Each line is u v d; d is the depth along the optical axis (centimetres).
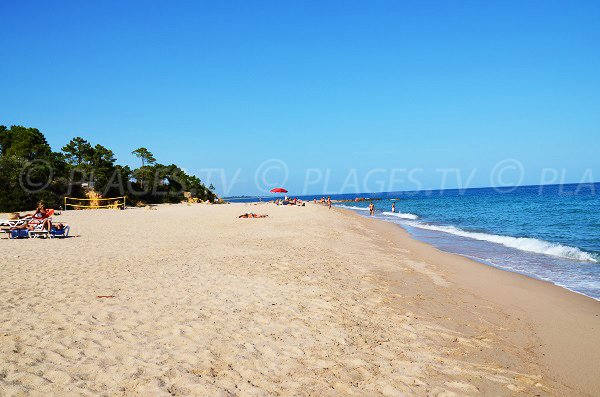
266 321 629
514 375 500
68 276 922
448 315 743
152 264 1089
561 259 1430
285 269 1041
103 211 4247
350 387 432
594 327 709
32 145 5644
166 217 3184
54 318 611
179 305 695
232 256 1235
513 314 781
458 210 4816
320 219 2798
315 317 662
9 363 445
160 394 393
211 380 429
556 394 458
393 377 463
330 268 1088
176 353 494
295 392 414
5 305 676
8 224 1869
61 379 414
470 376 484
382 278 1020
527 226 2623
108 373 434
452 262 1362
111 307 674
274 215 3247
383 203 8925
